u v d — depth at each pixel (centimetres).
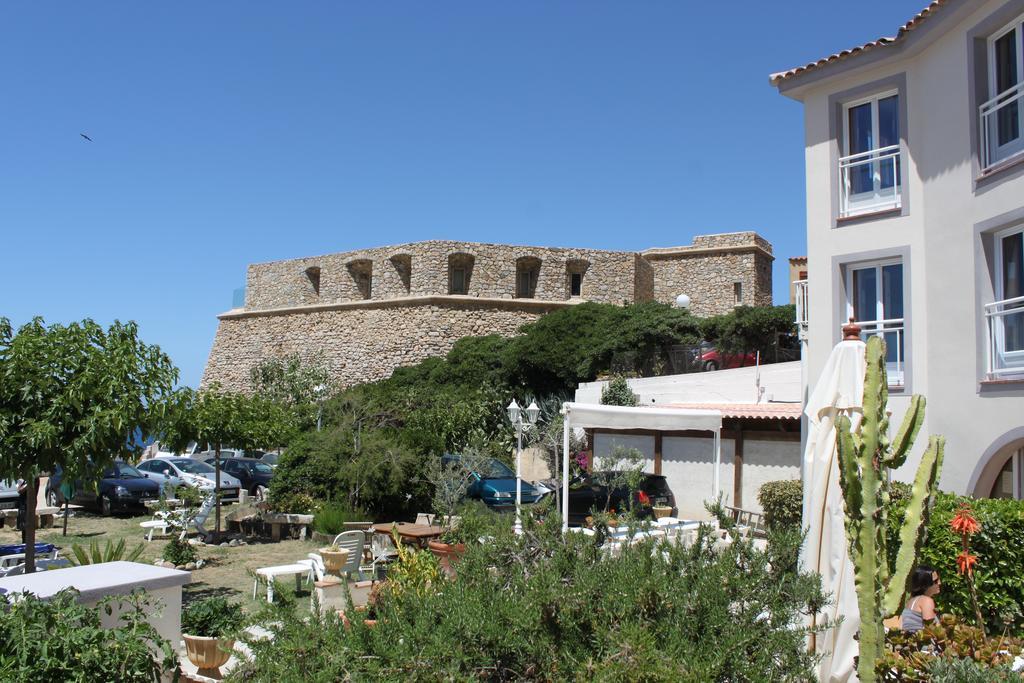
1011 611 816
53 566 1010
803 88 1405
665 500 1877
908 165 1268
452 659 406
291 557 1438
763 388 2045
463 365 3688
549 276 4278
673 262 4534
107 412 909
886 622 776
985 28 1121
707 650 416
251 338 4878
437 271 4156
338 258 4591
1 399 893
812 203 1392
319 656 426
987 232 1120
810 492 602
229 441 1634
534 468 2827
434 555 870
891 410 1255
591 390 2605
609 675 379
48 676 483
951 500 896
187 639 718
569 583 452
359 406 2103
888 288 1313
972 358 1131
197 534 1719
